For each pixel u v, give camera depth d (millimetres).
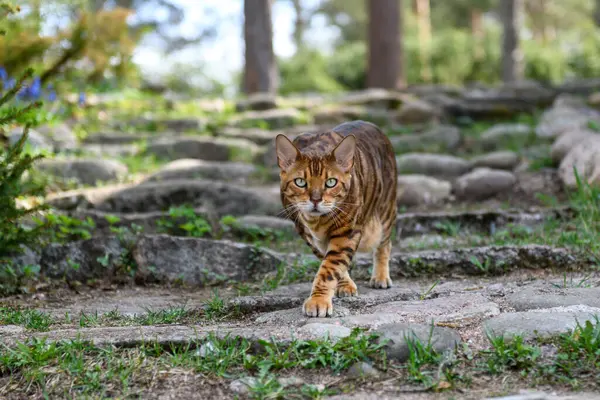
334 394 3211
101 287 5523
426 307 4180
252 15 16078
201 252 5695
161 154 9406
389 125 11477
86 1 11172
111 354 3592
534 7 37812
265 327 3934
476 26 33656
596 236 5680
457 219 6746
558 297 4270
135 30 12898
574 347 3436
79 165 8008
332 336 3674
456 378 3307
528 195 7719
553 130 9977
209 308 4555
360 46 22984
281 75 22922
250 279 5605
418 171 8734
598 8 32969
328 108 11875
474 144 10211
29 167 5125
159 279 5629
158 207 7246
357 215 4367
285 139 4316
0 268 5336
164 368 3479
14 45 8938
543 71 21953
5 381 3436
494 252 5488
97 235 6363
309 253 6078
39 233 5301
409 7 33219
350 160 4246
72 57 10055
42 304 4953
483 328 3816
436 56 22062
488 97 13125
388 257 5105
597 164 7051
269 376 3371
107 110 11344
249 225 6730
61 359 3529
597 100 11914
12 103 8531
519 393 3129
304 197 4207
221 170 8680
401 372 3393
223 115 11773
